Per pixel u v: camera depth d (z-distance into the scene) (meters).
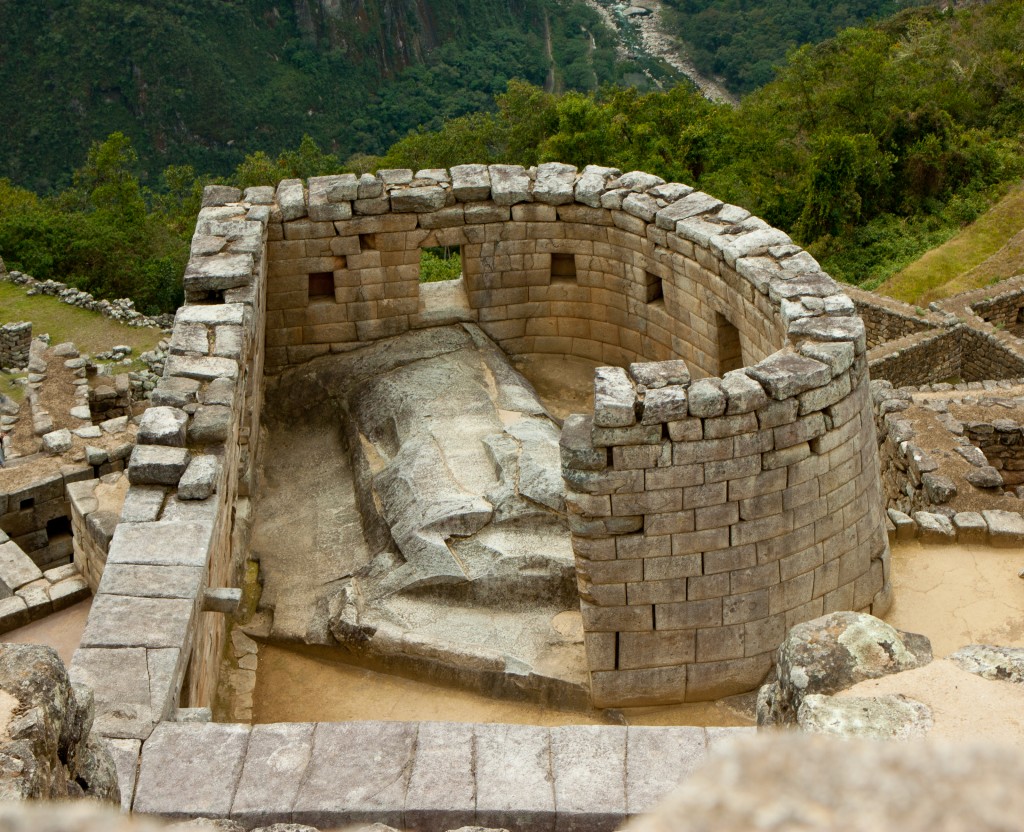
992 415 21.27
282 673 13.56
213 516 12.28
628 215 17.52
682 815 2.47
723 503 11.92
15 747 4.74
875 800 2.50
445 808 8.42
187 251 44.91
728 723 12.54
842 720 5.55
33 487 19.44
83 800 5.22
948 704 5.66
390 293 18.80
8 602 15.75
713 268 16.11
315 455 17.69
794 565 12.52
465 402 16.75
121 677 9.95
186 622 10.70
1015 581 14.63
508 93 53.94
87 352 35.38
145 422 13.13
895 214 42.25
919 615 14.10
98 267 42.47
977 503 17.78
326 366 18.75
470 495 14.40
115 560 11.49
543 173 18.55
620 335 18.69
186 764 8.87
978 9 60.56
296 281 18.53
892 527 15.52
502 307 19.08
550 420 16.39
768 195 43.47
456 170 18.75
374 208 18.09
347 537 15.34
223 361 14.61
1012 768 2.65
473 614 13.48
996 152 43.31
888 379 28.64
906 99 46.53
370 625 13.40
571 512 11.81
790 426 11.83
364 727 9.19
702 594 12.29
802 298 13.83
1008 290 31.55
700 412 11.45
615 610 12.23
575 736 9.05
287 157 62.12
